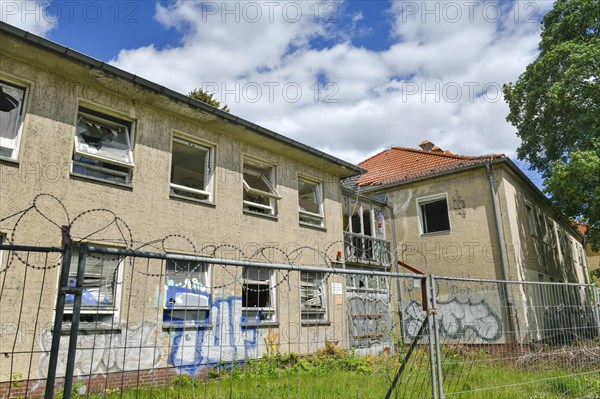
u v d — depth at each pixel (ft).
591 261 127.13
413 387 15.72
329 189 50.14
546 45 61.16
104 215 29.50
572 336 22.63
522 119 63.87
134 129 33.30
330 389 14.03
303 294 42.11
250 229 39.50
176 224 33.78
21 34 26.08
